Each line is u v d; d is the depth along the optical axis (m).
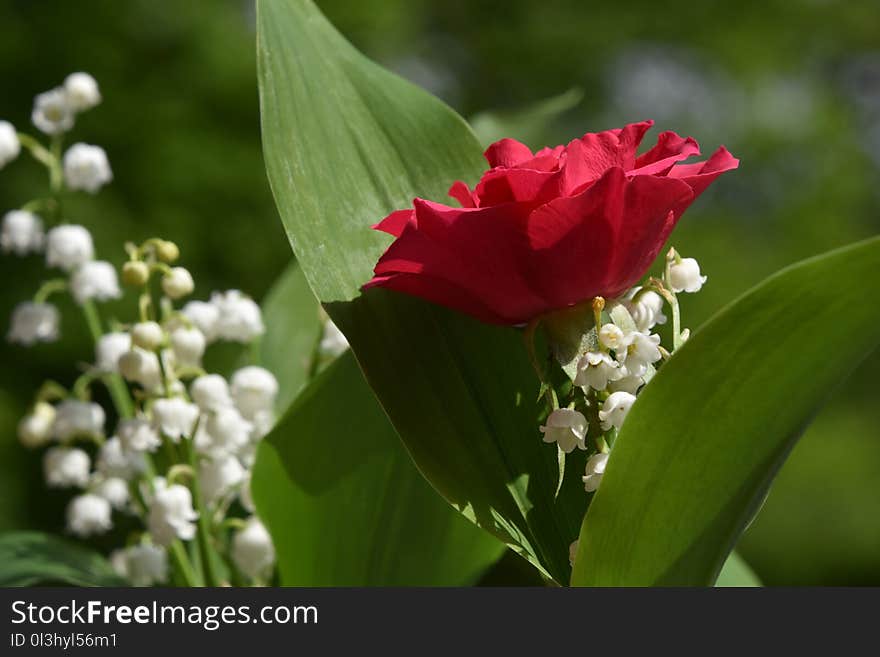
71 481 0.55
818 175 3.68
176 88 2.83
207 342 0.54
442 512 0.51
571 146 0.45
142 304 0.50
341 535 0.51
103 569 0.54
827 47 3.92
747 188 3.70
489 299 0.46
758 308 0.42
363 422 0.50
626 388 0.45
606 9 3.78
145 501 0.53
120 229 2.59
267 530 0.51
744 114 3.70
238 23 2.97
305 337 0.58
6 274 2.51
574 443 0.45
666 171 0.46
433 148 0.50
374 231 0.48
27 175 2.59
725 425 0.43
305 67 0.49
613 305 0.46
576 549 0.45
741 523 0.44
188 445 0.51
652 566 0.44
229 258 2.76
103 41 2.79
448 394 0.47
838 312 0.42
